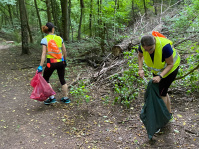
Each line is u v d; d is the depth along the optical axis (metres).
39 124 3.16
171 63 2.45
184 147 2.40
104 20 6.63
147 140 2.62
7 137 2.82
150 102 2.54
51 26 3.73
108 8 6.61
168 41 2.41
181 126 2.82
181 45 5.25
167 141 2.55
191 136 2.59
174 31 6.23
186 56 4.87
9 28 15.73
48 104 3.92
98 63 6.34
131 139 2.67
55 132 2.93
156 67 2.56
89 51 7.50
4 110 3.68
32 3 15.91
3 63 7.46
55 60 3.71
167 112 2.56
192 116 3.02
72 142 2.68
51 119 3.31
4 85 5.06
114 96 4.06
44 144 2.64
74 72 5.84
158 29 6.95
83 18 15.59
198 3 6.79
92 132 2.89
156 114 2.55
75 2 15.13
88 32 15.48
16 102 4.05
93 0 11.68
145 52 2.52
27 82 5.30
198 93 3.66
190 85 3.89
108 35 7.29
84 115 3.42
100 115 3.38
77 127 3.05
